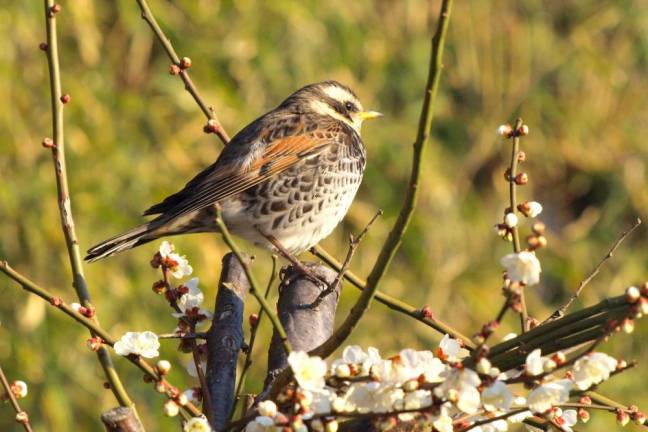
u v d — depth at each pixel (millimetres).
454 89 16328
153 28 6059
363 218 14555
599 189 16703
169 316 12719
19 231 12695
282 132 7223
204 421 3965
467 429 3994
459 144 15938
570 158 16609
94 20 13797
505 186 16297
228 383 4703
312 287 5410
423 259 14703
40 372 12141
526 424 4449
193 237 12711
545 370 3715
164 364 4160
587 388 3807
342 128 7395
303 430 3785
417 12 16078
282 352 4945
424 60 15484
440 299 14602
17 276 4598
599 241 16359
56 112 5117
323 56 14422
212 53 14062
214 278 12539
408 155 14836
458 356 4188
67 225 4961
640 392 14383
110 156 12961
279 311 5277
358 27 14883
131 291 12570
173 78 13734
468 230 15188
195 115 13844
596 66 16641
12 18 13023
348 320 4000
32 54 13344
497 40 16641
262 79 14258
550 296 16188
